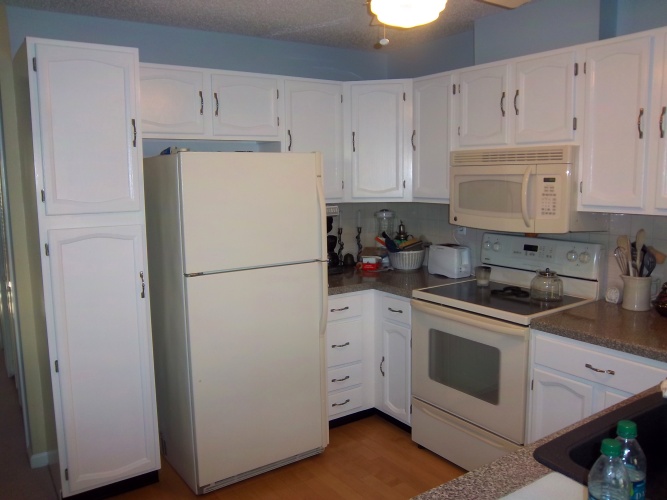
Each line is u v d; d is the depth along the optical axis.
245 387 2.63
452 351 2.75
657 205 2.21
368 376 3.33
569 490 1.03
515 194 2.68
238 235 2.53
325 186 3.39
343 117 3.40
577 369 2.20
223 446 2.60
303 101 3.26
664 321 2.29
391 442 3.09
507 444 2.49
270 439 2.74
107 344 2.44
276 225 2.63
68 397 2.38
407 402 3.10
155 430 2.62
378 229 4.01
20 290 2.72
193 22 3.03
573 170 2.47
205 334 2.48
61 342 2.33
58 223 2.29
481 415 2.61
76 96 2.26
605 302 2.64
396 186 3.42
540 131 2.60
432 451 2.94
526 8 2.83
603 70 2.34
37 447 2.87
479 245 3.34
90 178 2.32
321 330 2.84
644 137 2.22
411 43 3.68
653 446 1.34
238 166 2.50
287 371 2.75
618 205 2.35
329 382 3.16
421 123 3.28
